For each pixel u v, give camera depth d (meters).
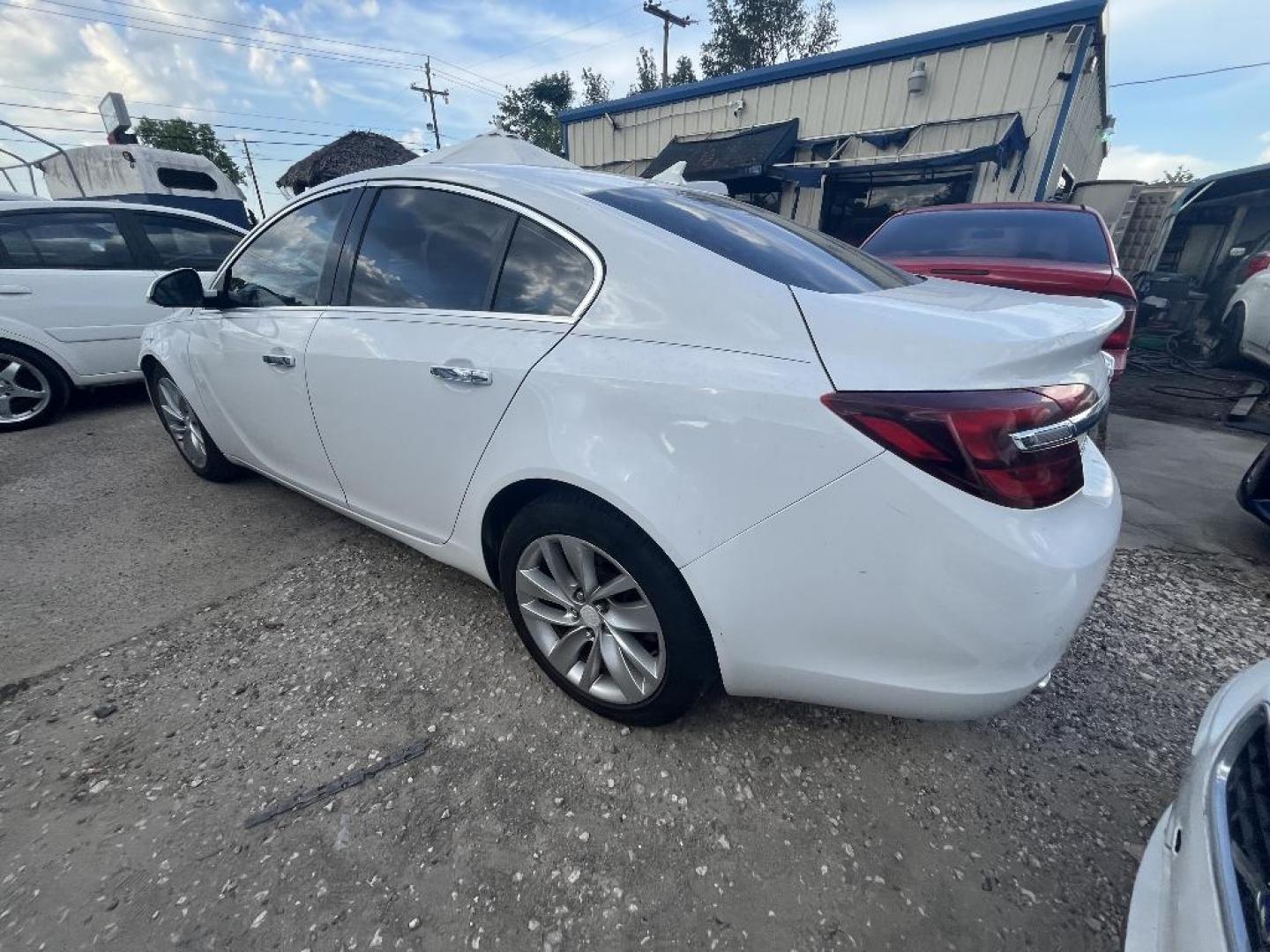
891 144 8.97
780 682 1.44
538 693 1.86
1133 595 2.43
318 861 1.38
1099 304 1.62
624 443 1.42
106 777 1.58
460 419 1.73
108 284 4.52
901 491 1.17
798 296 1.36
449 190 1.91
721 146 10.41
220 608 2.27
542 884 1.34
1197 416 5.10
